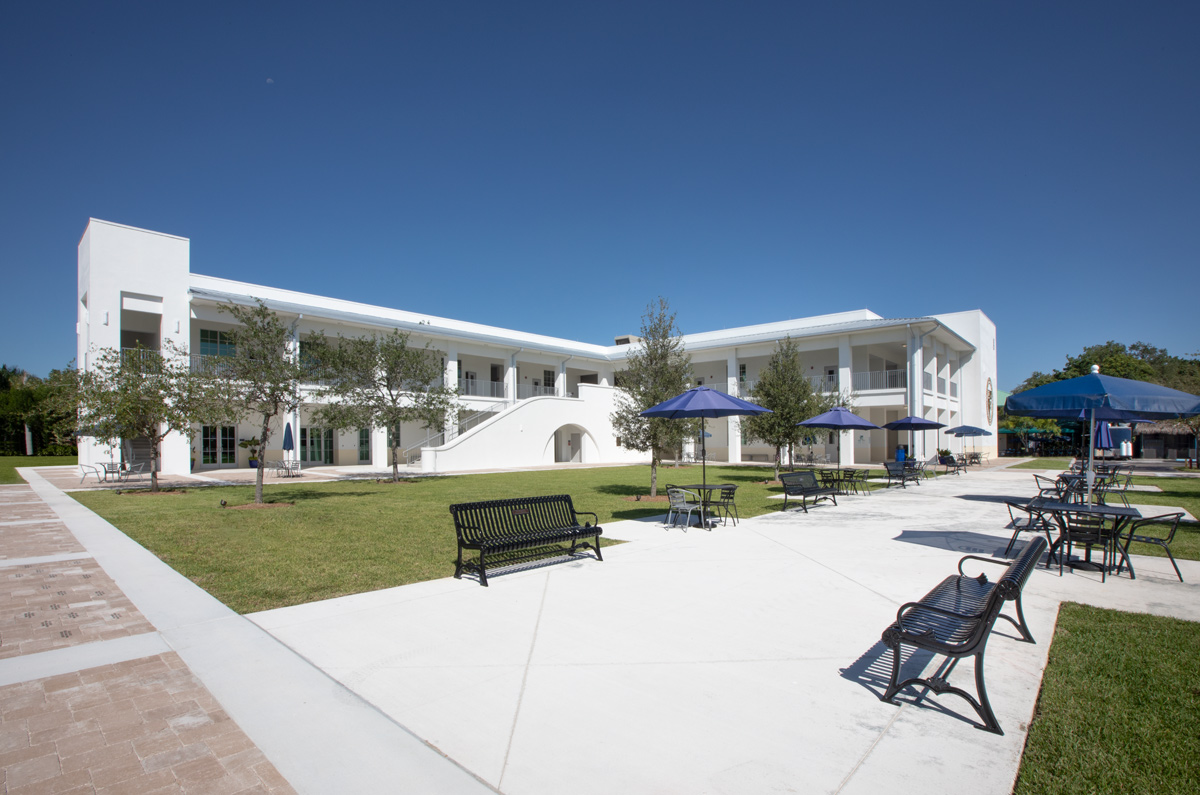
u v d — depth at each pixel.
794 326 41.44
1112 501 14.42
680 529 10.46
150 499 15.35
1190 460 31.86
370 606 5.68
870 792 2.77
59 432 17.70
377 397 21.19
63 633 4.89
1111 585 6.57
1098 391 7.96
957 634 3.78
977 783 2.85
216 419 16.55
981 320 39.16
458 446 28.66
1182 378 32.62
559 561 7.70
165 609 5.54
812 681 4.01
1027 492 17.16
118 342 23.23
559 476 24.67
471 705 3.64
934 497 15.85
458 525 6.86
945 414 36.88
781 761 3.03
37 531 10.04
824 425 16.33
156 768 2.93
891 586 6.46
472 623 5.18
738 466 32.53
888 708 3.63
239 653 4.47
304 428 31.58
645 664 4.29
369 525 10.86
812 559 7.86
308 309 27.41
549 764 3.00
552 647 4.62
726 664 4.29
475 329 40.34
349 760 3.02
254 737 3.25
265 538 9.46
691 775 2.90
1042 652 4.54
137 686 3.89
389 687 3.89
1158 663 4.32
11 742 3.18
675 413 11.26
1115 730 3.35
